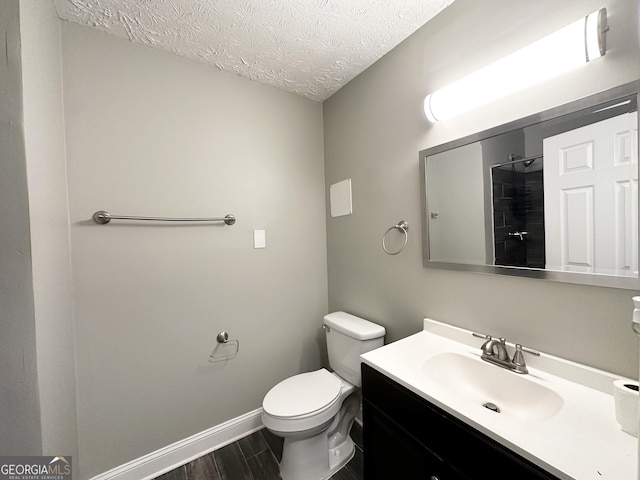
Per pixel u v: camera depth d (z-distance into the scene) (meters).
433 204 1.26
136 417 1.34
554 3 0.87
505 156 1.00
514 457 0.63
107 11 1.11
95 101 1.22
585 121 0.82
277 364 1.80
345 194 1.80
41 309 0.82
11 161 0.73
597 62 0.79
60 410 0.98
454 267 1.18
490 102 1.04
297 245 1.88
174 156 1.42
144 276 1.35
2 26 0.72
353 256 1.76
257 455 1.50
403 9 1.16
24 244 0.75
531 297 0.96
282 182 1.80
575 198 0.84
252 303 1.69
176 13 1.14
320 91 1.83
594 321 0.83
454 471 0.75
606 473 0.54
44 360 0.83
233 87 1.60
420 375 0.93
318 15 1.17
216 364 1.56
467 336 1.14
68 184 1.16
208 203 1.52
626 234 0.75
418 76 1.30
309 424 1.21
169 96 1.40
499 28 1.00
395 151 1.44
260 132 1.71
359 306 1.73
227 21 1.19
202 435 1.51
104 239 1.25
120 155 1.28
